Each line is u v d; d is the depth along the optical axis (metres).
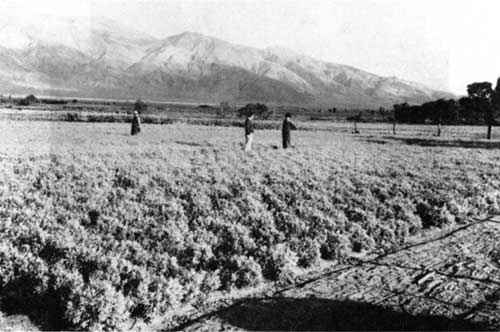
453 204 14.08
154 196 13.38
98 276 6.92
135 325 6.58
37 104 121.56
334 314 6.60
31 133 35.03
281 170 20.58
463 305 6.98
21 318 6.54
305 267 9.20
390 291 7.56
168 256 7.94
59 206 11.67
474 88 49.22
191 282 7.45
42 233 8.64
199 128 52.09
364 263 9.27
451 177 20.70
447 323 6.34
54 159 21.00
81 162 20.41
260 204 12.70
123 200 12.52
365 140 41.47
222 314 6.69
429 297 7.29
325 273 8.77
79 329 6.30
